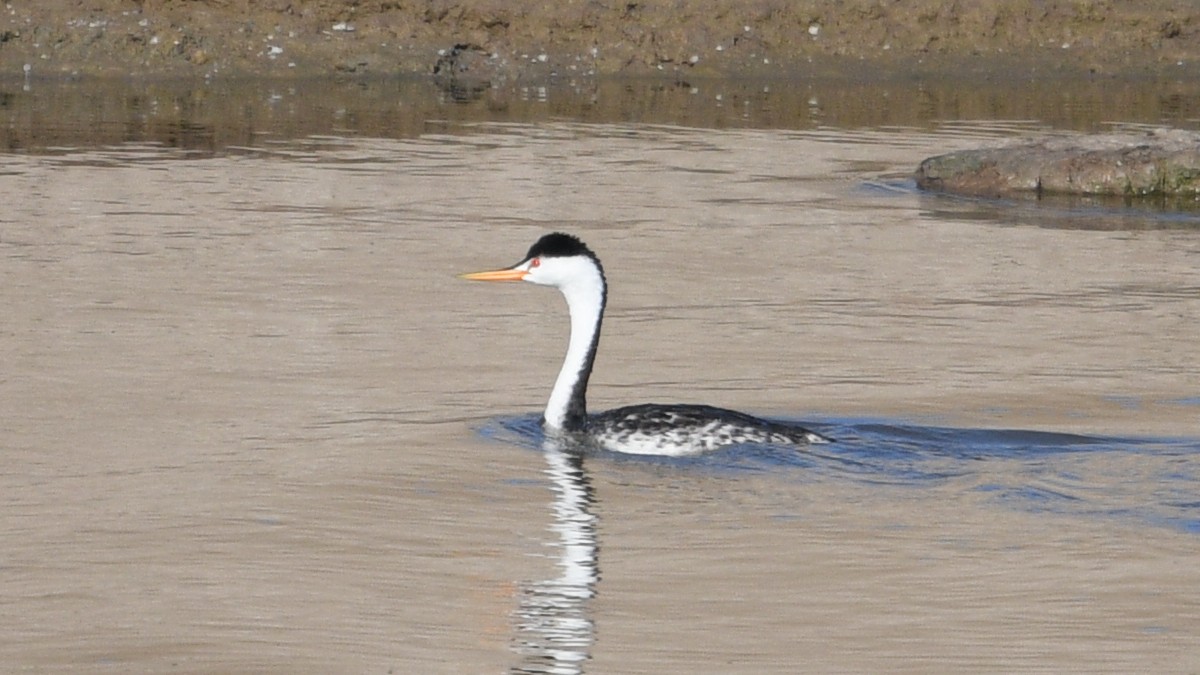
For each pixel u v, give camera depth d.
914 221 24.31
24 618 9.62
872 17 41.50
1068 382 15.63
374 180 26.16
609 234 22.59
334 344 16.61
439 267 20.30
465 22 39.38
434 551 10.92
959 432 13.91
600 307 14.03
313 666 8.97
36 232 21.59
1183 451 13.45
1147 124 34.09
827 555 10.95
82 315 17.45
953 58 41.50
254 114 32.66
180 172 26.34
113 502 11.80
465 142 30.11
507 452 13.32
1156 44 42.47
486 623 9.64
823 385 15.47
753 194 26.03
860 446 13.56
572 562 10.76
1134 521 11.74
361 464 12.83
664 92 37.69
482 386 15.25
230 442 13.33
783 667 9.02
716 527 11.52
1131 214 25.50
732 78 39.69
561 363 16.16
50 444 13.18
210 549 10.86
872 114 35.34
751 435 13.49
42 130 29.92
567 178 26.84
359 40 38.38
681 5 40.75
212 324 17.25
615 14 40.19
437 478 12.57
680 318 18.06
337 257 20.70
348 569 10.55
